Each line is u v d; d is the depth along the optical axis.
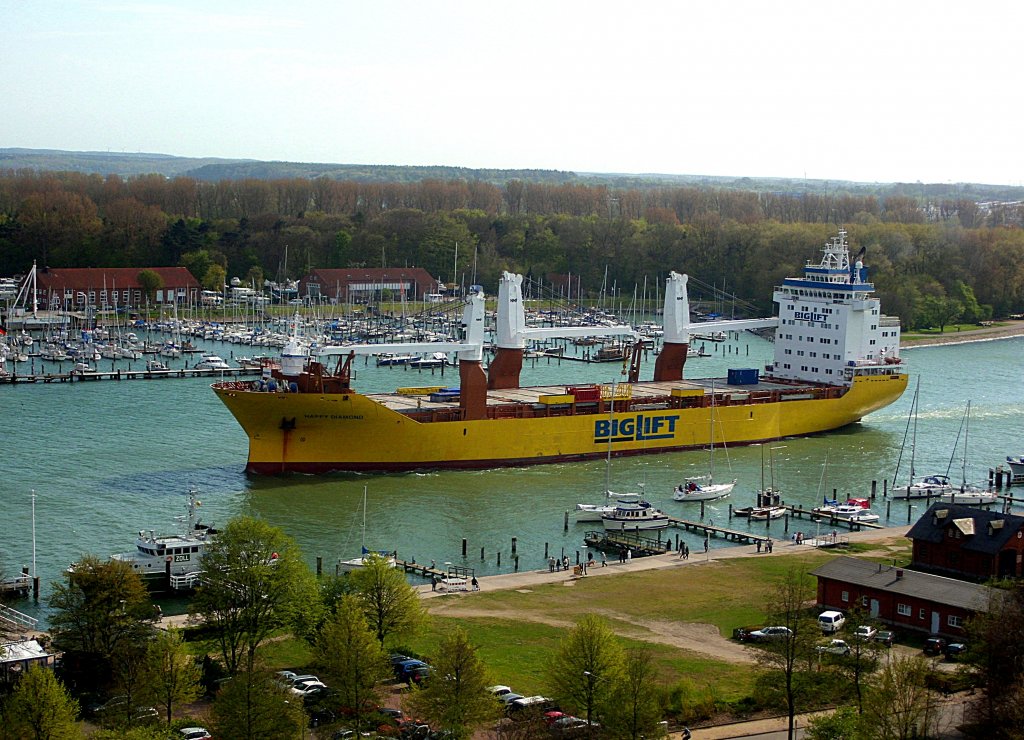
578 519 146.12
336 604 95.56
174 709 85.62
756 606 112.56
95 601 90.50
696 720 85.19
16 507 143.75
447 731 79.31
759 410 193.88
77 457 169.88
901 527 147.25
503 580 121.62
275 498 151.12
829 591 108.69
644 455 183.75
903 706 79.69
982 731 80.00
